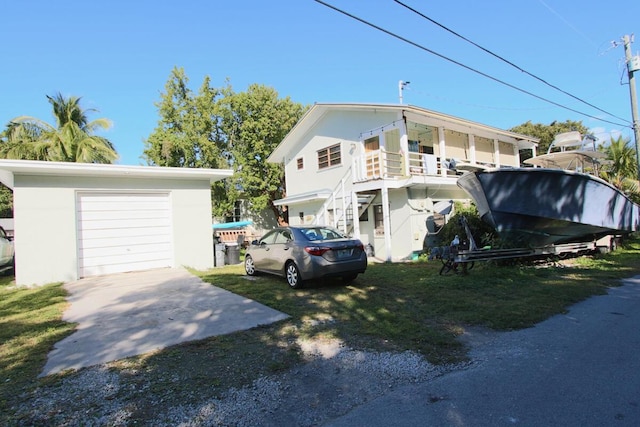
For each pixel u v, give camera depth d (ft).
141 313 21.53
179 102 88.69
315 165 64.85
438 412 10.39
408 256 47.73
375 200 53.26
